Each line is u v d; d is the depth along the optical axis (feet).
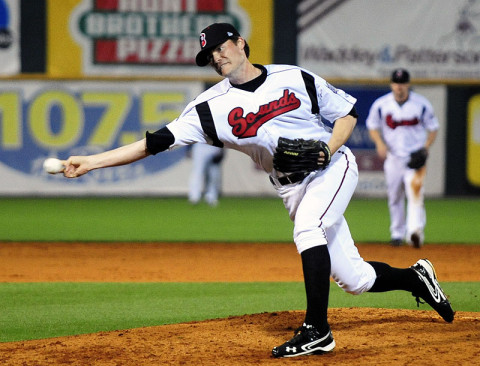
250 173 208.64
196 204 189.57
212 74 203.10
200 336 55.93
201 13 200.95
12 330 62.13
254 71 50.08
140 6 200.13
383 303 74.49
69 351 51.98
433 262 103.76
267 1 201.67
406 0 202.18
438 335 55.21
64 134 201.87
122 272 95.35
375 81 204.03
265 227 145.79
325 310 49.73
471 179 205.98
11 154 201.57
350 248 53.42
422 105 116.06
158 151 51.19
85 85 201.36
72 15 199.62
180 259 106.52
